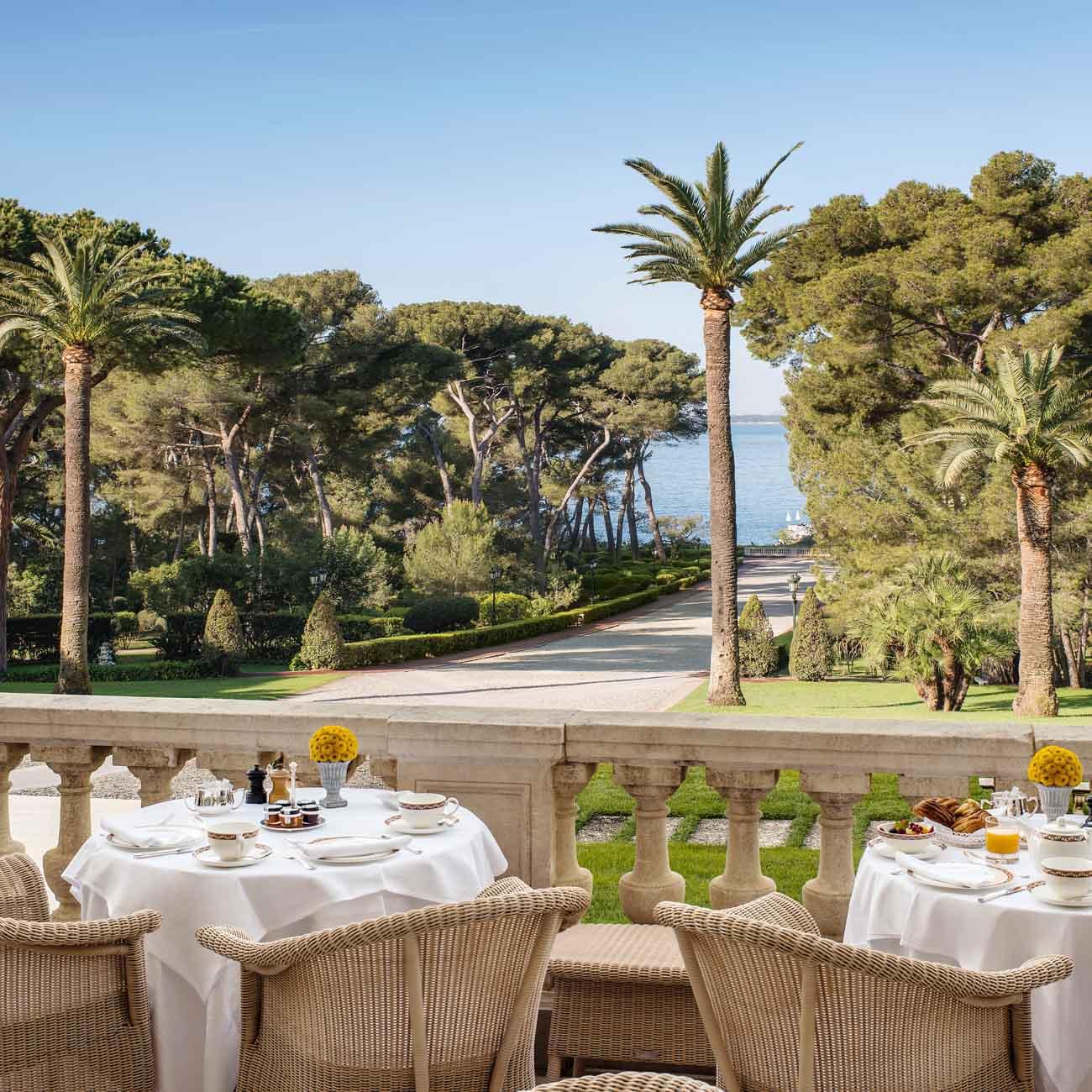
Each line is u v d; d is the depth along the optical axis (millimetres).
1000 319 32344
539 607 47969
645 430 64500
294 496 57750
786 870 8031
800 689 31656
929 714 26797
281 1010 2902
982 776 4195
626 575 64375
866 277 31562
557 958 3479
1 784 5008
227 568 37719
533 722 4480
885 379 33156
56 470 44875
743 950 2734
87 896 3686
